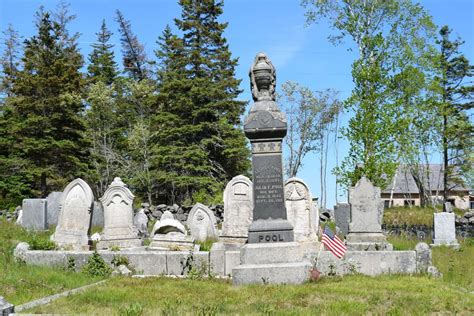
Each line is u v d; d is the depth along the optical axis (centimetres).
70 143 4003
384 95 3366
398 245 2144
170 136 4481
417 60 3522
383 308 983
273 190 1338
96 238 2252
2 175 4022
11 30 5878
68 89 4188
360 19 3528
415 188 6675
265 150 1352
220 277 1402
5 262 1464
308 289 1152
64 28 5669
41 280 1266
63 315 909
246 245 1311
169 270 1470
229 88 4719
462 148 4538
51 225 2808
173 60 4822
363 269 1439
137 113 5228
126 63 6519
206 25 4859
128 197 2039
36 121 3947
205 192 4234
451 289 1208
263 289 1159
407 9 3500
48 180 4269
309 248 1878
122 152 4934
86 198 1838
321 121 5378
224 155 4675
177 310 934
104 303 1026
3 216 3158
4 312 901
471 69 4819
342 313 927
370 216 1931
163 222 1861
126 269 1452
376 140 3241
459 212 4009
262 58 1389
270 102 1358
